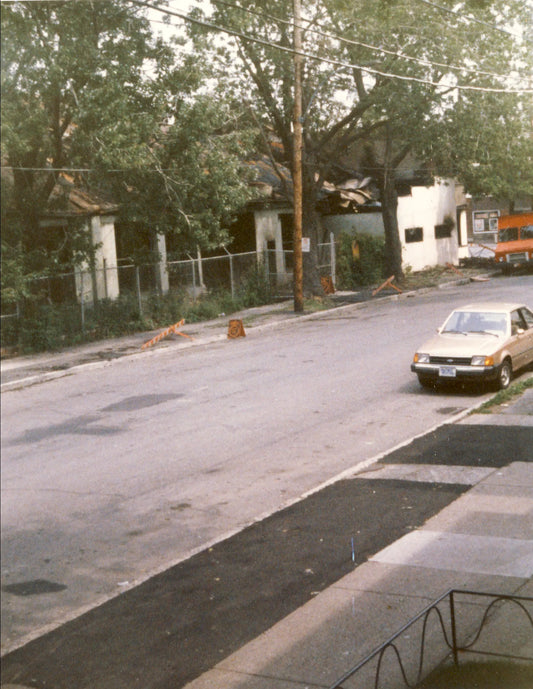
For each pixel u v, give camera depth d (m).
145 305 29.42
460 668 6.11
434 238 46.50
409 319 27.69
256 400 17.03
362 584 8.02
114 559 8.93
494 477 11.25
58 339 22.59
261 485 11.53
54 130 16.70
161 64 22.09
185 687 6.19
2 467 12.05
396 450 12.93
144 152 22.00
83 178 21.94
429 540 9.11
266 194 35.88
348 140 34.59
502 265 40.66
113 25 18.23
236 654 6.70
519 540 8.91
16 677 6.40
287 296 36.28
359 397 17.05
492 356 16.78
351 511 10.23
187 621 7.38
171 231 28.41
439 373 16.97
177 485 11.50
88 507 10.49
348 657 6.55
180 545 9.35
